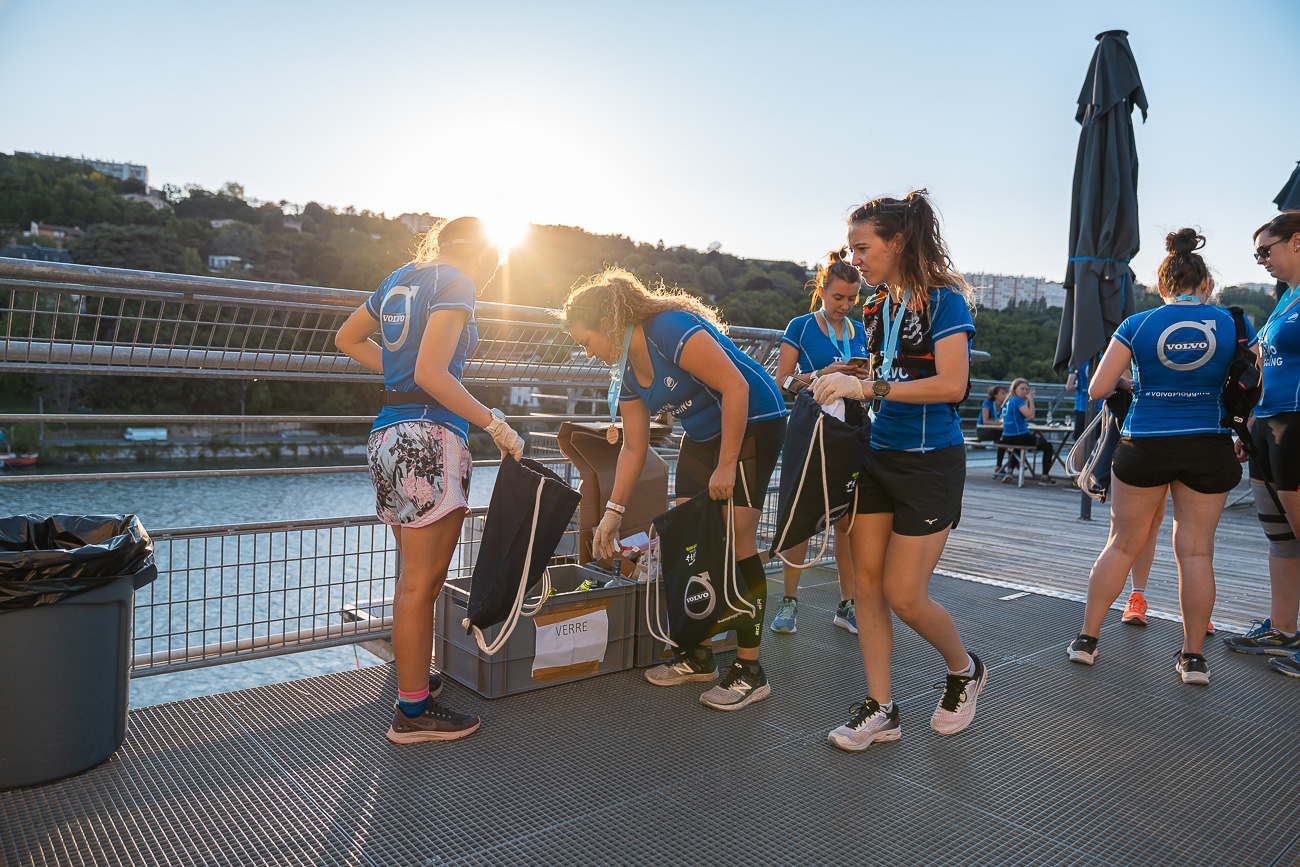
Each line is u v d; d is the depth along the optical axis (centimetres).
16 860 171
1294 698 296
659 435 383
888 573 237
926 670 315
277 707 260
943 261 226
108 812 192
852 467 221
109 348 287
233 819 190
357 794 204
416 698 234
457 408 214
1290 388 317
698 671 293
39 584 193
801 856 181
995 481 1063
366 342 250
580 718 258
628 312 248
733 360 257
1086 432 430
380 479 224
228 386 1888
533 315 410
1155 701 289
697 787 213
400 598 232
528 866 174
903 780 222
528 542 226
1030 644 355
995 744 248
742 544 265
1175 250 311
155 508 570
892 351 231
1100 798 215
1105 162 741
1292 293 322
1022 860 183
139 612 394
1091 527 703
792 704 275
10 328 268
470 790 208
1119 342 317
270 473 280
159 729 240
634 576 315
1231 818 206
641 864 176
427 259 243
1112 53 730
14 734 196
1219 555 596
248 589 431
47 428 1702
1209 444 301
